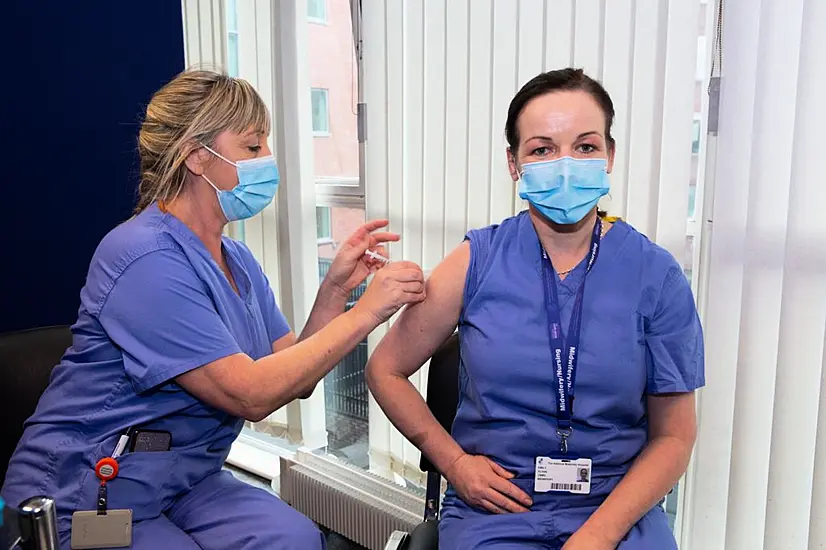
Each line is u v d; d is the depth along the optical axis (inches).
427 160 79.6
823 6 53.3
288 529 52.3
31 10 84.3
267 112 57.4
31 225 87.6
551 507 47.9
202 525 53.3
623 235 49.9
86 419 52.8
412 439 52.1
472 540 46.7
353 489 88.9
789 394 59.2
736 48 58.3
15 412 58.2
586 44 65.9
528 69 69.6
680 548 68.7
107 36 91.1
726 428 63.9
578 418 47.2
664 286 48.2
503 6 70.4
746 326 60.8
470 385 50.8
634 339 47.4
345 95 91.5
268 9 93.2
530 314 48.3
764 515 62.8
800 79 54.8
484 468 48.8
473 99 73.9
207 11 99.0
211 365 50.6
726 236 61.1
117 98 93.2
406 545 50.8
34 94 85.7
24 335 60.5
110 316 51.1
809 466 59.9
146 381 50.3
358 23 85.4
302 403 100.9
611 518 44.5
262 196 56.4
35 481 52.2
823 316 57.1
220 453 58.6
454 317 51.8
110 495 51.0
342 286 63.1
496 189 73.5
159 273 50.8
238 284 59.9
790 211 56.7
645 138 64.4
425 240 81.1
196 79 54.9
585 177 46.6
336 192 95.1
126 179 95.6
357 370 100.8
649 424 50.9
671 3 61.2
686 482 67.0
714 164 61.5
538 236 50.3
